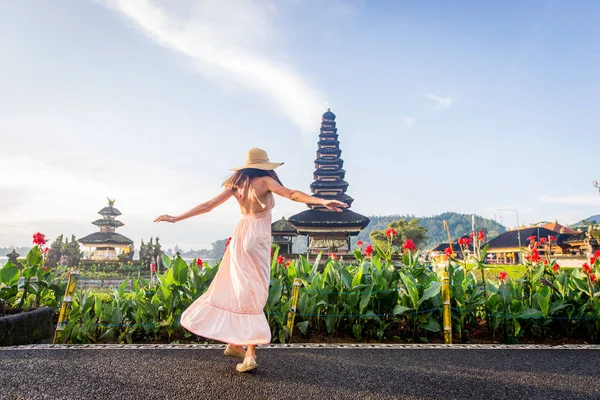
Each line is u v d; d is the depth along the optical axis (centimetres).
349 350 386
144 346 389
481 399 264
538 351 392
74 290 475
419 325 460
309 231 3042
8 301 589
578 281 510
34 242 636
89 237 5456
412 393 272
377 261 557
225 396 259
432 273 555
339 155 3775
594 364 348
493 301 475
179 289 475
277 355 365
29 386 270
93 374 299
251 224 315
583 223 6062
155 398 254
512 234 4950
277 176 329
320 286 496
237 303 301
